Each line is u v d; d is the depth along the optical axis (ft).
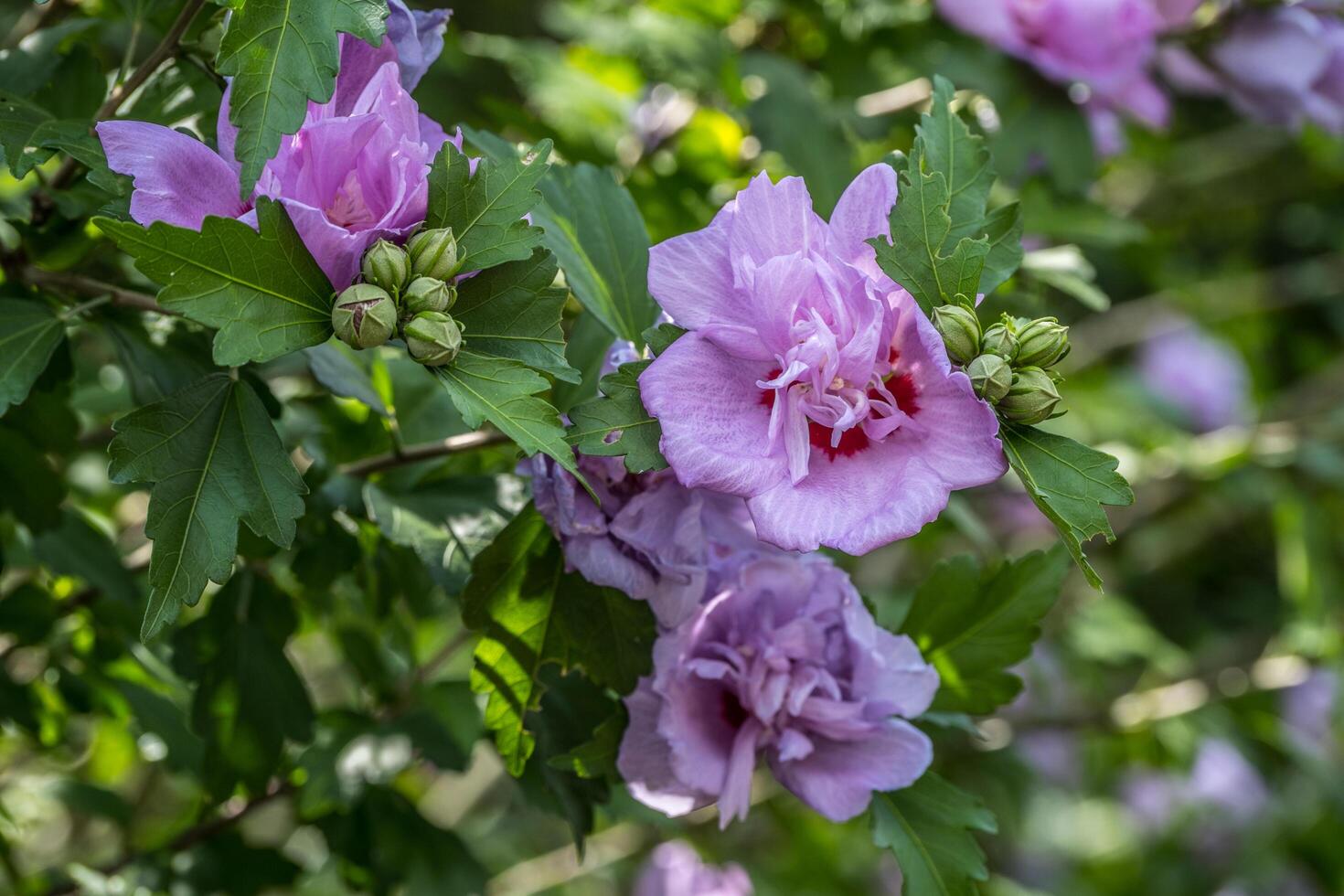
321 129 2.77
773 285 2.77
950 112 2.90
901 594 4.36
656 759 3.00
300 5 2.76
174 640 3.33
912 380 2.80
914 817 2.99
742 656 2.98
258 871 3.59
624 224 3.10
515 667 2.98
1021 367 2.78
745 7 4.45
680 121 4.37
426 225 2.77
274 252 2.72
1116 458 2.75
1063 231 3.80
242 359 2.70
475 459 3.31
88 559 3.39
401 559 3.33
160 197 2.76
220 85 2.98
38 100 3.17
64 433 3.27
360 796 3.51
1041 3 3.72
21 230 3.12
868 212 2.83
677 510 2.91
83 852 4.72
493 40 4.48
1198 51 3.94
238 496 2.77
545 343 2.80
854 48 4.27
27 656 3.87
